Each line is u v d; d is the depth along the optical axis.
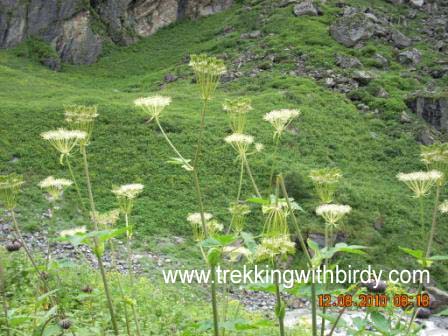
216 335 2.99
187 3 70.31
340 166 30.55
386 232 23.36
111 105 33.03
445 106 39.00
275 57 48.81
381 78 44.03
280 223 3.12
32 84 43.97
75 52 59.75
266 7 62.56
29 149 27.41
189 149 28.64
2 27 58.09
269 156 28.61
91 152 27.77
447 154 3.43
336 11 57.66
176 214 22.78
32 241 18.84
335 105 38.50
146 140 29.34
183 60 57.47
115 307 7.45
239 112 3.93
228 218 22.88
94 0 65.12
